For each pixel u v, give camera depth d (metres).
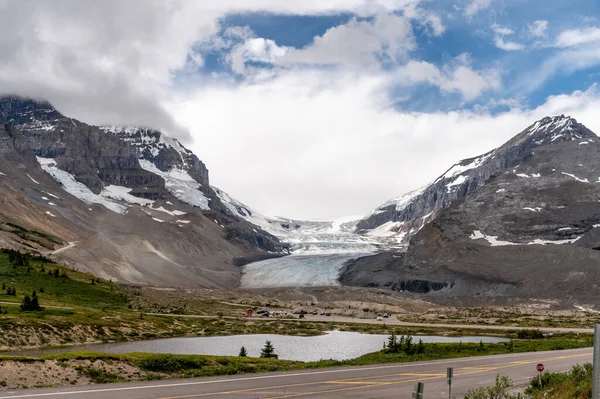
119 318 170.12
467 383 56.84
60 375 59.88
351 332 187.12
